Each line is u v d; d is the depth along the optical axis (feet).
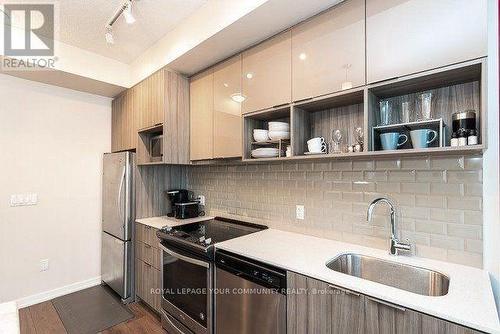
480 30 3.58
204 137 8.00
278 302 4.61
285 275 4.56
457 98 4.47
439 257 4.73
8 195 8.45
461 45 3.72
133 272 9.03
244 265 5.18
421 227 4.93
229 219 8.48
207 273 5.89
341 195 6.03
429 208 4.84
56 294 9.33
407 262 4.66
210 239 6.13
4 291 8.34
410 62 4.15
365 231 5.66
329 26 5.11
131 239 8.98
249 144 6.89
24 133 8.78
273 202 7.43
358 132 5.44
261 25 5.70
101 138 10.59
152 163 8.49
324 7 5.11
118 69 9.45
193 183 10.06
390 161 5.32
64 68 8.19
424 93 4.60
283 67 5.88
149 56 8.61
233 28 5.81
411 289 4.55
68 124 9.73
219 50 6.85
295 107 5.86
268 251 5.33
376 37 4.51
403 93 4.92
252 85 6.55
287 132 6.35
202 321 6.05
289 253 5.20
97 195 10.43
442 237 4.70
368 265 5.08
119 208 8.94
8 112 8.48
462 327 2.89
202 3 6.36
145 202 9.31
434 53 3.93
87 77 8.68
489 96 3.96
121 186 8.89
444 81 4.32
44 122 9.19
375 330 3.54
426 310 3.13
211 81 7.78
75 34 7.73
